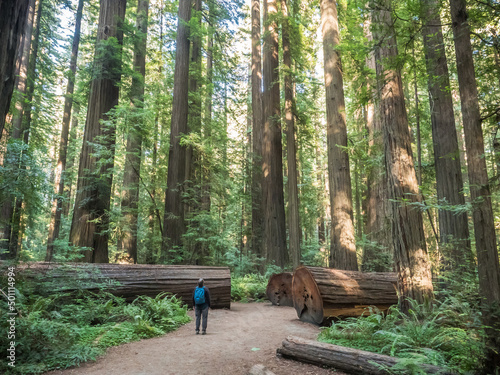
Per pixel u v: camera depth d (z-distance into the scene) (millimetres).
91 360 4887
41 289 6703
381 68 7660
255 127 20703
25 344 4613
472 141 4492
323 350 4766
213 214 17297
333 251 11992
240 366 4805
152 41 25234
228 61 21766
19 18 2963
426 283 6473
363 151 14508
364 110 17406
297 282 8734
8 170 5738
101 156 12555
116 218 13086
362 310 7855
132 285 8594
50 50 21828
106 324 6773
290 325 7965
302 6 21172
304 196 23625
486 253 4121
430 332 5039
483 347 3650
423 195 6973
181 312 8258
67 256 10266
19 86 16641
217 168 18094
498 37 5129
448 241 9320
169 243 15016
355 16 12688
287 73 16844
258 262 17297
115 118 13172
